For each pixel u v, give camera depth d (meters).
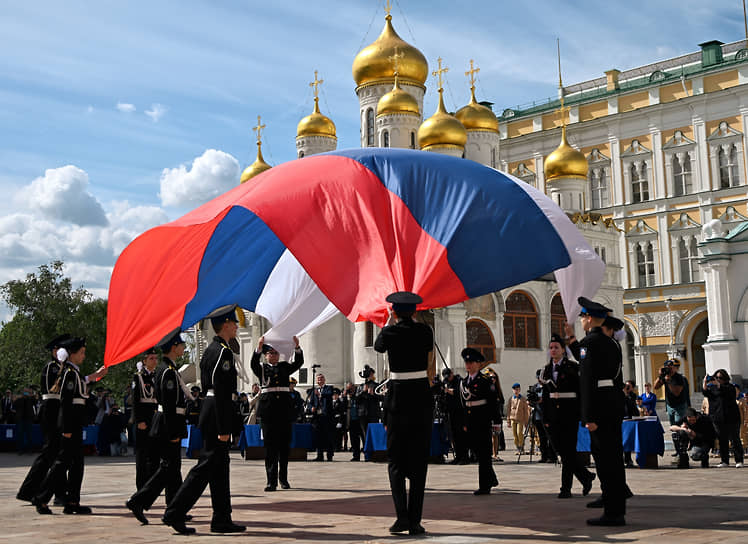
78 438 11.15
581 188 56.62
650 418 17.92
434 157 12.72
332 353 46.38
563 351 12.16
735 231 32.88
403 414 8.90
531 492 12.81
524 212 11.87
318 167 12.37
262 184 12.28
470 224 11.55
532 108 70.31
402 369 9.04
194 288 13.00
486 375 12.74
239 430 9.42
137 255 12.77
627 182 61.88
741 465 17.83
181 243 12.83
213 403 9.20
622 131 62.50
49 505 12.06
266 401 13.93
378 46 51.25
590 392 9.17
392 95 48.97
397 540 8.16
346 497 12.53
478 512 10.27
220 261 13.82
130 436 26.41
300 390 46.34
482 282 11.33
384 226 11.68
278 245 14.77
